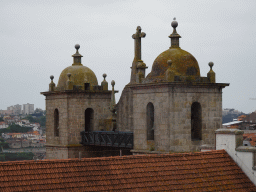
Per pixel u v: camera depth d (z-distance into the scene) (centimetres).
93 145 9225
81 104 9456
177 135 7112
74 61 9875
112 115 8769
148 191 4403
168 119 7069
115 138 8212
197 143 7244
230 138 5009
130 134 7775
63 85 9575
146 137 7394
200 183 4638
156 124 7238
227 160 4947
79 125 9406
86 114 9719
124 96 8512
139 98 7500
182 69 7331
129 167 4544
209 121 7362
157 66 7412
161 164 4672
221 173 4800
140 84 7406
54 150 9600
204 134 7312
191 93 7219
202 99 7306
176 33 7575
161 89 7150
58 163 4369
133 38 8481
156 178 4534
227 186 4709
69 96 9362
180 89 7138
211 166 4831
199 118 7338
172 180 4569
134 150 7531
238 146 4984
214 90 7406
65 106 9375
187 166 4747
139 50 8431
